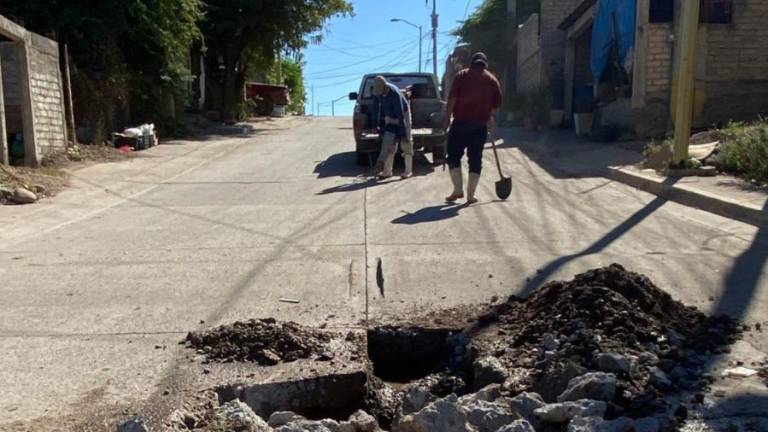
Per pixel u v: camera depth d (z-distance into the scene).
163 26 18.12
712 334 3.90
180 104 21.56
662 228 6.98
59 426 3.10
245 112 30.38
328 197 9.61
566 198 8.97
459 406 3.06
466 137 8.55
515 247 6.31
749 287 4.88
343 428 3.15
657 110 14.75
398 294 4.99
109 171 12.62
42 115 12.73
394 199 9.20
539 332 3.98
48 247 6.75
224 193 10.30
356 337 4.12
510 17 29.89
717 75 14.47
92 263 6.06
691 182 8.90
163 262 6.07
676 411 3.04
